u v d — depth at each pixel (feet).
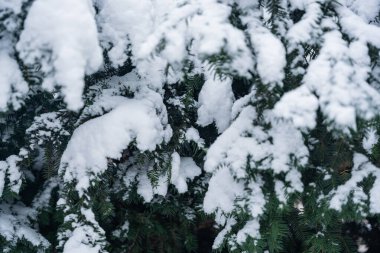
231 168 6.07
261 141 6.07
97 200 7.17
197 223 8.49
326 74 4.92
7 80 5.23
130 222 8.21
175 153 7.61
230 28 4.94
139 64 6.60
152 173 7.35
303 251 7.09
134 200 7.79
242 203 6.08
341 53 5.08
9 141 7.52
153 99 7.28
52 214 8.21
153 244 8.21
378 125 5.18
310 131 5.98
